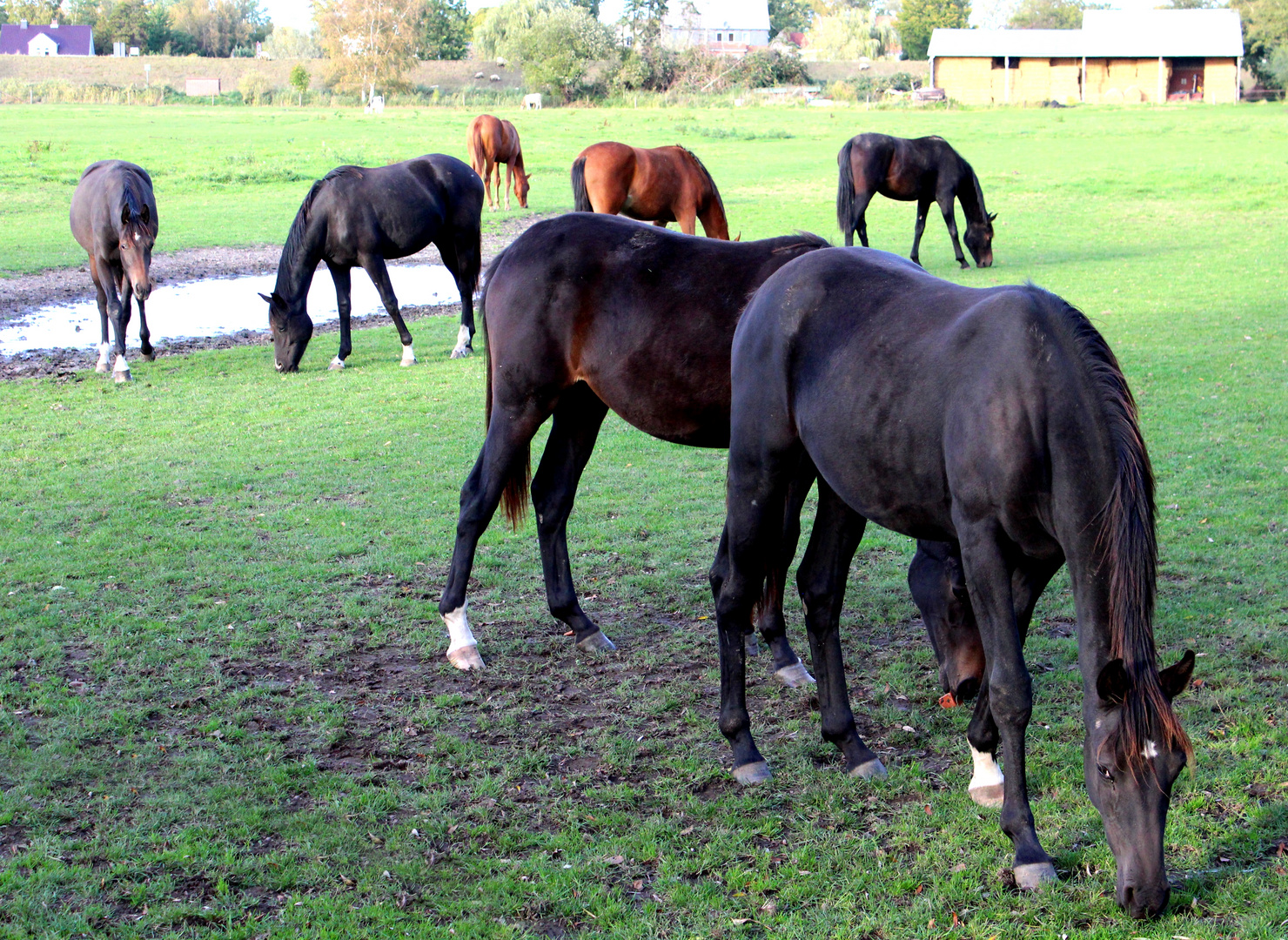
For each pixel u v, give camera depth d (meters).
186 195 26.47
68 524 7.32
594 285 5.05
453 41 97.75
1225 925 3.22
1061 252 19.08
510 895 3.55
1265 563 6.15
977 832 3.81
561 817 4.01
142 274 10.88
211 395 10.97
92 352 13.02
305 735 4.65
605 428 10.02
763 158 34.44
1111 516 3.08
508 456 5.39
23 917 3.38
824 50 112.81
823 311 3.98
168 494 7.99
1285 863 3.49
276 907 3.48
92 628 5.69
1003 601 3.43
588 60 67.12
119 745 4.51
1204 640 5.25
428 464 8.71
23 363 12.40
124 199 10.77
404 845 3.83
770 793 4.17
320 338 14.07
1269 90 65.94
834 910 3.42
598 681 5.21
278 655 5.43
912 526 3.85
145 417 10.12
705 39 86.75
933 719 4.70
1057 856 3.62
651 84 68.19
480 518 5.44
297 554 6.82
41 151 31.86
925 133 41.53
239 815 3.98
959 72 66.31
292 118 51.84
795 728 4.71
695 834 3.89
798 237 4.93
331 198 11.49
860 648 5.49
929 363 3.59
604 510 7.68
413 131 43.59
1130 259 17.78
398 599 6.16
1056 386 3.28
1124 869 2.92
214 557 6.75
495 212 25.38
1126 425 3.17
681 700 5.00
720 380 4.86
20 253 18.78
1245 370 10.53
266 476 8.41
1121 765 2.90
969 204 17.72
